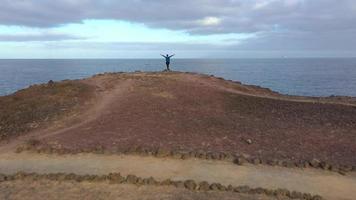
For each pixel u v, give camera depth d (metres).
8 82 123.88
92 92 31.66
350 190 16.62
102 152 20.58
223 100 30.61
